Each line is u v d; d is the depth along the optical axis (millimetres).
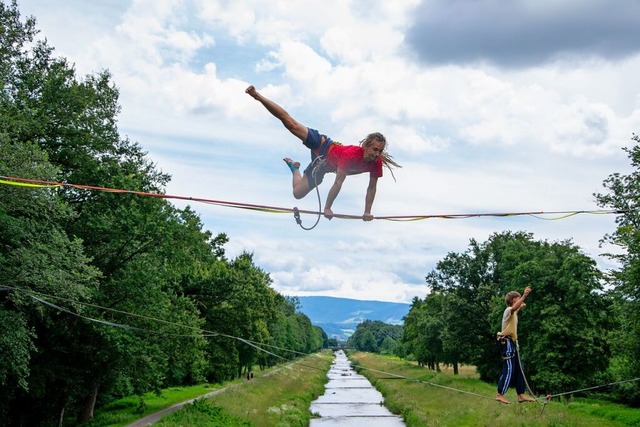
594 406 40156
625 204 34438
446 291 69188
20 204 24094
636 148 34500
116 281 32750
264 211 8836
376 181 7930
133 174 33312
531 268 47125
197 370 54625
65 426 36469
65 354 34594
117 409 43469
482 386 62156
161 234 33656
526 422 34531
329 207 8078
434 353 81938
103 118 34531
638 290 33406
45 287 24406
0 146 22516
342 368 142750
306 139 7531
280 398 57500
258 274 74500
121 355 33406
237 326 56906
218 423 36719
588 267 45500
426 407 52688
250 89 7238
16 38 31594
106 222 31969
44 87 31406
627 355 37938
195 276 55375
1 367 24719
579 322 44656
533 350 45781
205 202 9312
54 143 32344
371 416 52406
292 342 127375
